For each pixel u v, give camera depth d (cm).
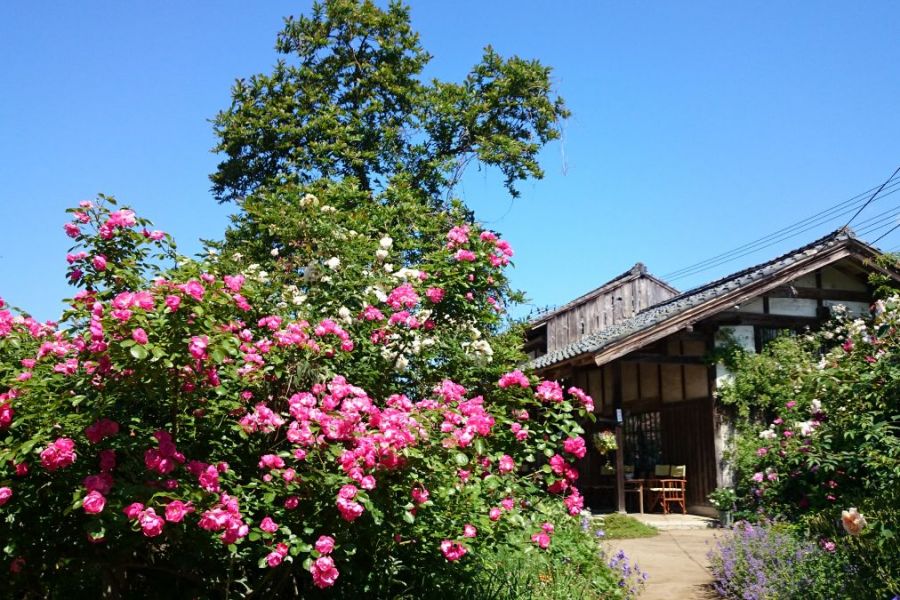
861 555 511
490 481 406
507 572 501
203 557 366
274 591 372
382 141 1669
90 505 291
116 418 351
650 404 1387
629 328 1304
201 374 333
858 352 798
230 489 346
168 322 316
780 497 823
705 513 1222
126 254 403
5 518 328
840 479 723
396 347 521
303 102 1670
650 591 646
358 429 350
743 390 1206
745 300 1180
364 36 1748
